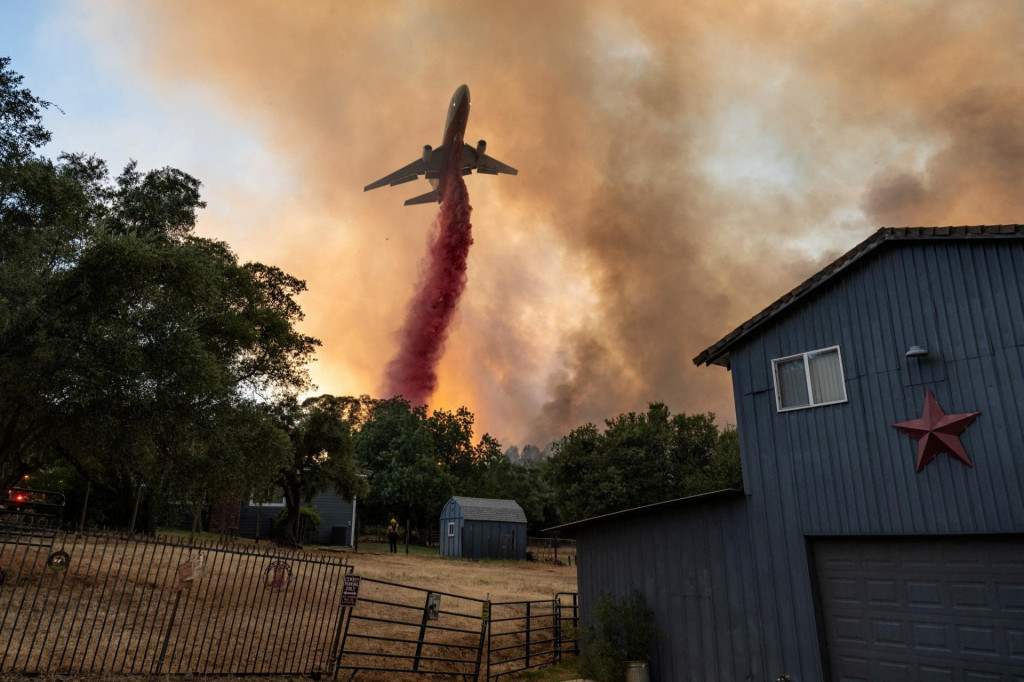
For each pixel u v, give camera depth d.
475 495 70.44
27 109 17.53
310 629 13.76
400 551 47.09
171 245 18.02
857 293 12.42
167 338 15.97
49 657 9.29
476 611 17.95
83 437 15.41
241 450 23.59
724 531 13.07
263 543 35.94
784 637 11.77
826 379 12.53
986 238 10.93
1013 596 9.80
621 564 14.62
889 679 10.68
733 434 42.66
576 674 13.65
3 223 14.62
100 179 23.47
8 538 11.79
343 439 38.84
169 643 11.08
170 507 35.94
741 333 13.74
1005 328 10.57
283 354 25.20
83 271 14.95
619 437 44.72
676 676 13.09
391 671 11.95
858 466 11.66
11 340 13.80
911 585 10.80
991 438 10.32
